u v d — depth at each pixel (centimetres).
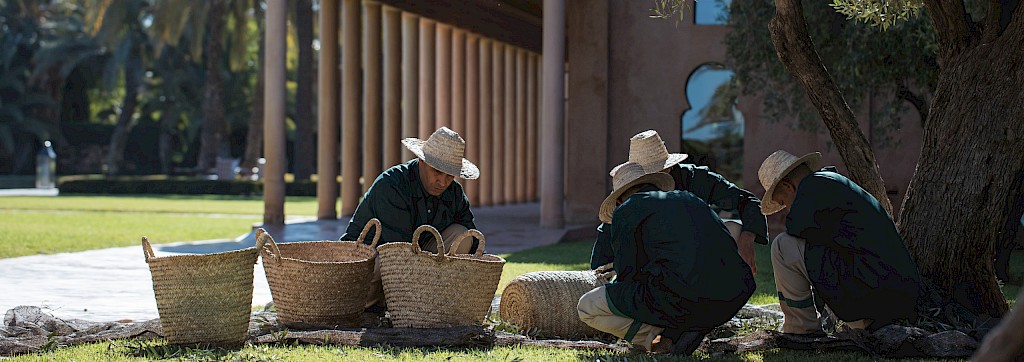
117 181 5484
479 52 3406
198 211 3472
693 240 694
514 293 876
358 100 2808
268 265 837
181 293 743
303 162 5650
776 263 776
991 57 855
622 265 715
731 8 1902
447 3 2894
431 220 903
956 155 866
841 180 748
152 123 8162
